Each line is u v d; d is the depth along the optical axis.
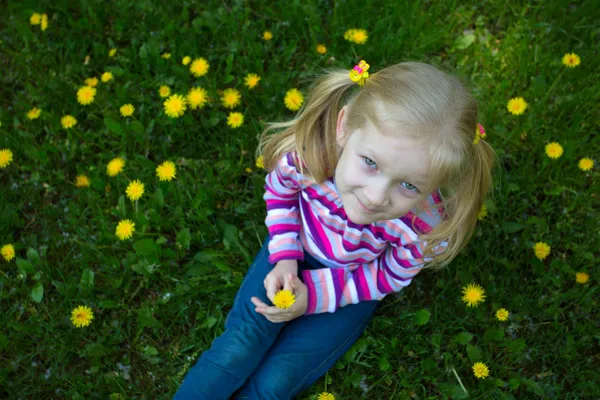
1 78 2.31
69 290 1.93
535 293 1.94
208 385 1.63
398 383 1.84
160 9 2.35
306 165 1.54
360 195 1.34
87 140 2.18
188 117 2.13
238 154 2.14
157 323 1.88
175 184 2.07
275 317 1.69
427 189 1.30
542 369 1.88
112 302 1.92
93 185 2.05
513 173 2.08
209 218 2.07
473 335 1.84
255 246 2.03
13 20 2.36
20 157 2.18
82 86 2.26
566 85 2.19
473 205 1.55
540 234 1.99
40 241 2.06
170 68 2.26
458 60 2.28
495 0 2.35
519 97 2.12
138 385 1.86
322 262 1.78
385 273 1.71
